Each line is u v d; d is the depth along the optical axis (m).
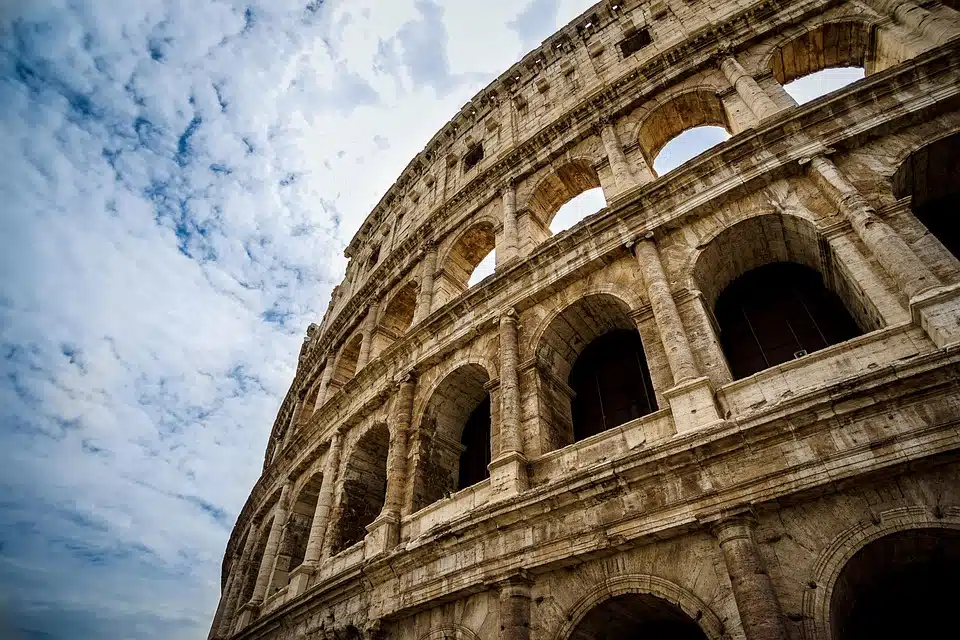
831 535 13.27
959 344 12.95
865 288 16.36
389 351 30.27
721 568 13.86
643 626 17.33
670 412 17.58
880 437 13.24
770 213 19.86
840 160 19.45
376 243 48.75
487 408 28.56
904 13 22.77
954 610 14.66
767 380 16.31
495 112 42.19
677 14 33.78
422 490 24.27
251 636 28.25
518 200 32.31
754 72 26.22
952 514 12.23
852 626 14.02
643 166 27.22
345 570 22.59
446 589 18.48
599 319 23.94
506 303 25.53
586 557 16.17
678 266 20.92
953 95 17.97
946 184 19.19
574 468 18.73
